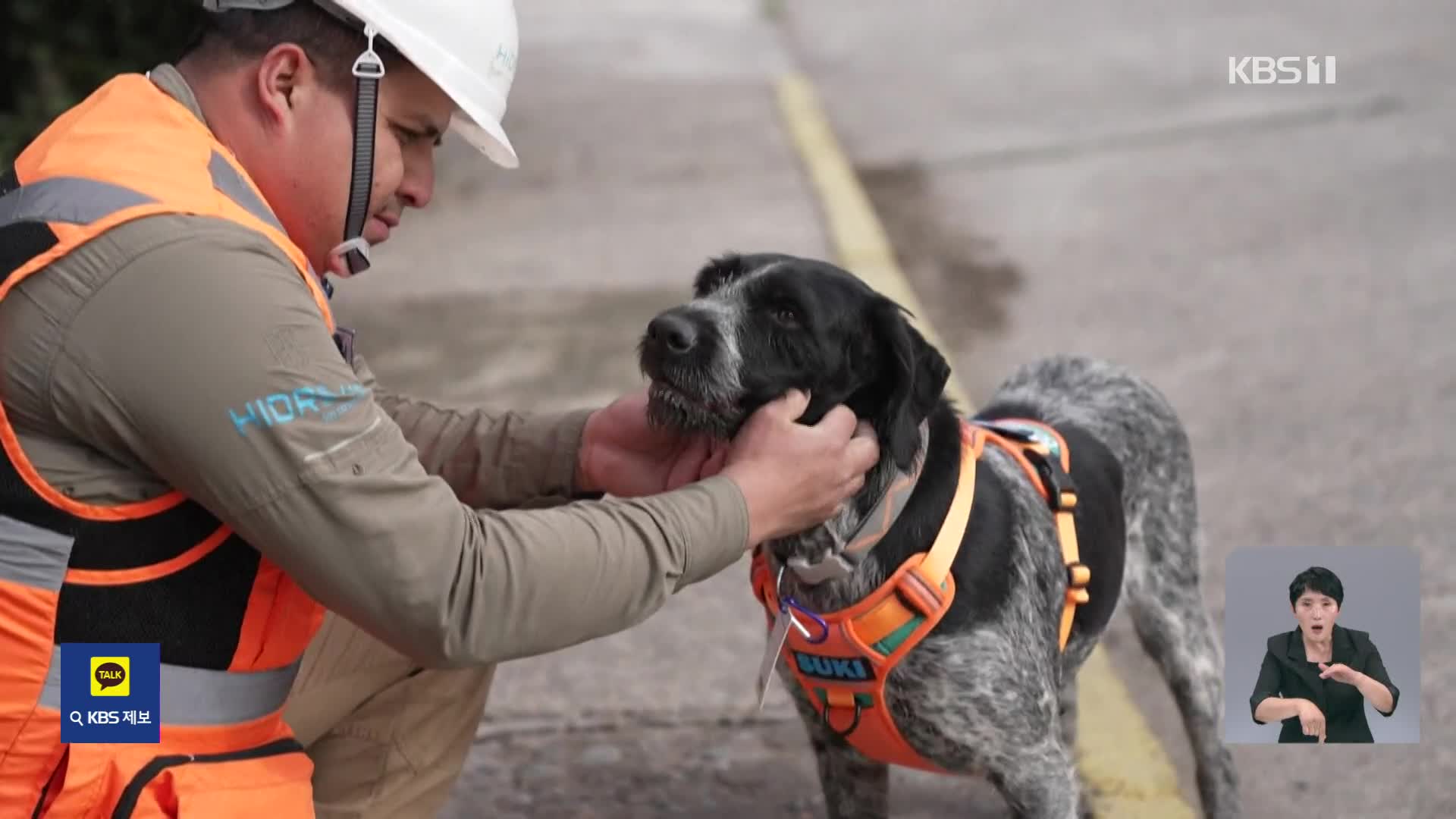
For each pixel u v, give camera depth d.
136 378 2.06
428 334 7.12
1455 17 13.00
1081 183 9.37
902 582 2.83
